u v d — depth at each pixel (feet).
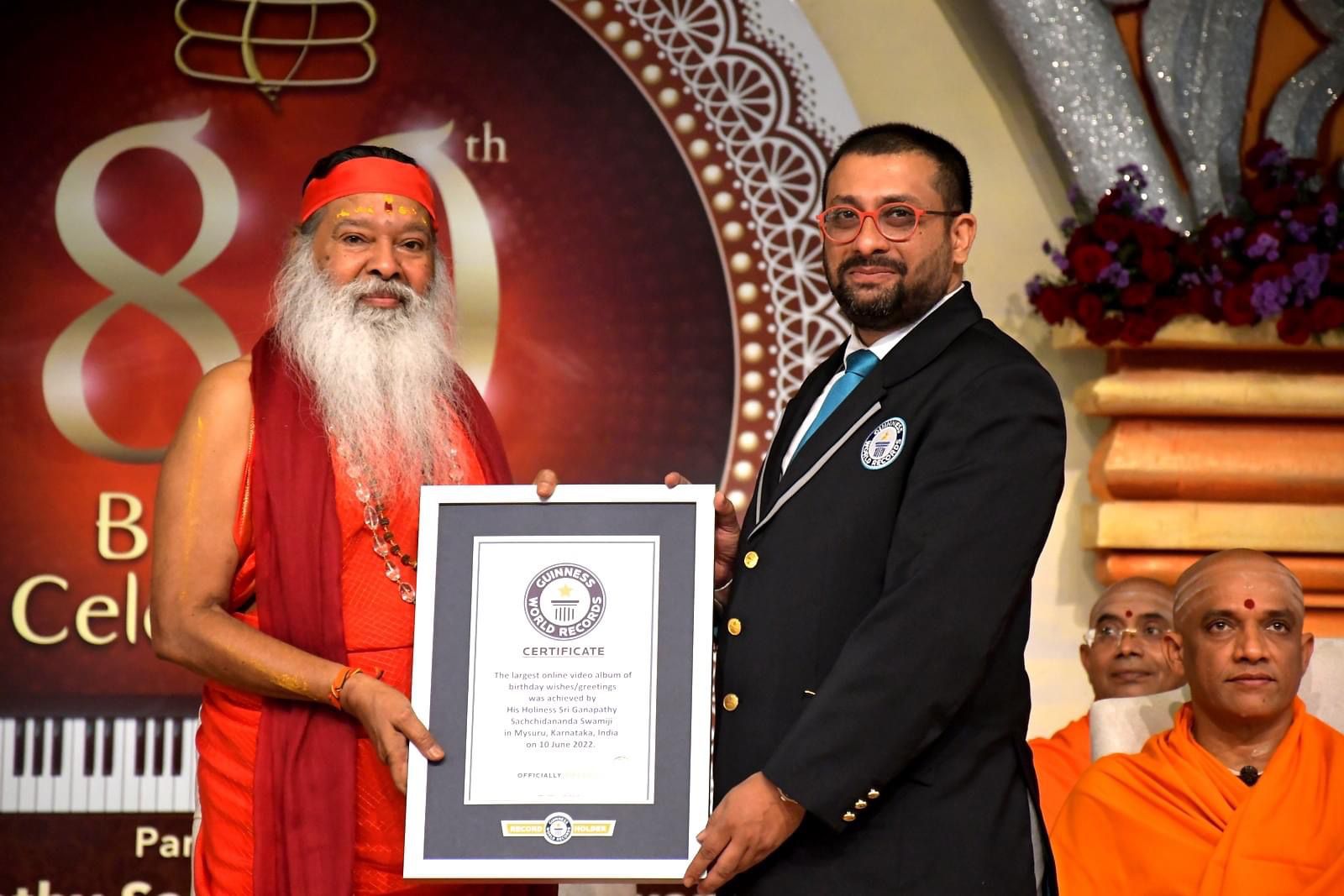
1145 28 16.94
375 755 10.16
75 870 16.03
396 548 10.44
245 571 10.41
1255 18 17.07
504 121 17.07
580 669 9.47
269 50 16.92
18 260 16.53
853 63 17.58
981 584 8.79
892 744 8.61
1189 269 16.29
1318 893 11.43
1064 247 17.30
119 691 16.29
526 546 9.68
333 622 10.09
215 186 16.78
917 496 9.01
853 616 9.15
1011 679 9.37
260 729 10.09
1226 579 12.37
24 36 16.66
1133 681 14.90
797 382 16.97
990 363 9.36
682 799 9.22
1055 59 16.79
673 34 17.15
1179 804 12.26
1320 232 16.24
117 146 16.70
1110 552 16.67
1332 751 12.10
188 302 16.69
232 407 10.54
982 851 8.95
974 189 17.53
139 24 16.79
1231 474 16.51
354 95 16.97
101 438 16.52
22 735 16.12
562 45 17.15
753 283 17.01
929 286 9.73
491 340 16.90
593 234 17.06
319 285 10.83
